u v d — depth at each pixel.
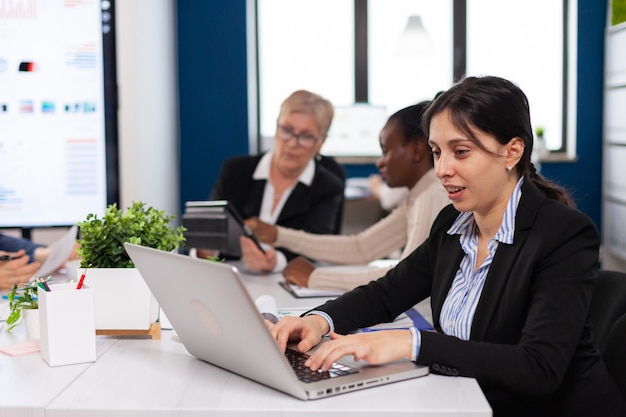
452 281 1.59
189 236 2.59
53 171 2.48
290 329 1.50
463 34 5.52
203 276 1.21
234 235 2.64
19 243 2.58
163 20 4.68
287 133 3.14
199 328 1.35
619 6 4.96
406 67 5.61
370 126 5.56
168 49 4.89
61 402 1.22
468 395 1.23
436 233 1.69
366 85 5.61
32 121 2.46
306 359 1.40
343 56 5.62
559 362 1.31
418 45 5.29
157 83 4.40
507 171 1.45
